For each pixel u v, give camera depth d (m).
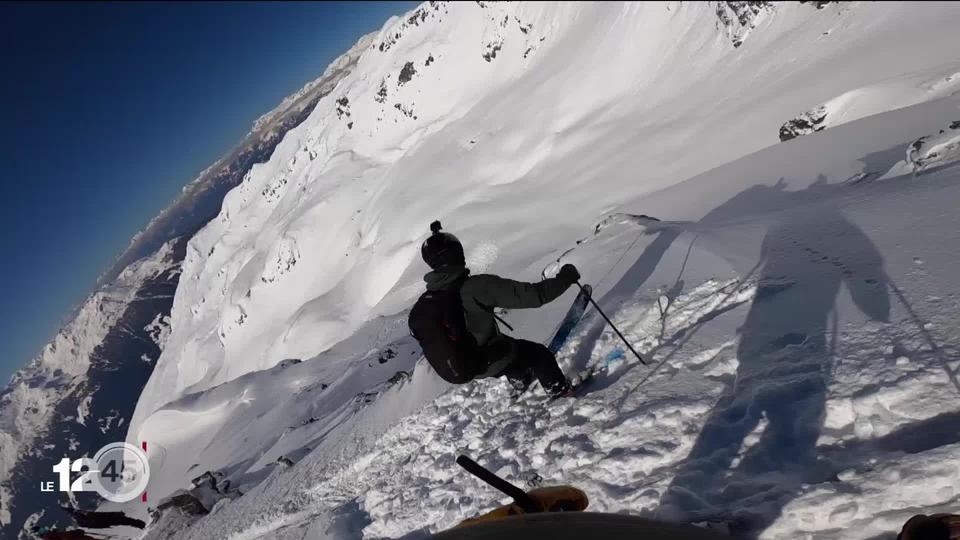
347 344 56.47
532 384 5.61
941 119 15.79
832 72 55.59
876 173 10.43
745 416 3.34
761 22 86.75
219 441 46.47
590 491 3.54
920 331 3.31
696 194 20.22
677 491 3.02
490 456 4.85
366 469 7.05
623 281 7.00
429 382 8.47
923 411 2.75
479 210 100.50
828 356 3.51
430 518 4.68
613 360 5.05
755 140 50.50
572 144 109.12
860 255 4.78
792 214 7.18
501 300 3.93
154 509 11.87
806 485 2.63
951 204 5.10
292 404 34.66
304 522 6.69
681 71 99.88
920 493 2.31
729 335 4.42
